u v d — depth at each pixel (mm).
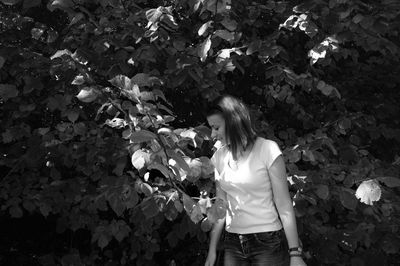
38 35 3156
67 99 2957
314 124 3752
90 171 3014
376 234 3252
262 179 2539
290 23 3408
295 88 4148
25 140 3236
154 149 2322
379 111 4176
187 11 3402
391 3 3420
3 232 4418
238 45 3676
